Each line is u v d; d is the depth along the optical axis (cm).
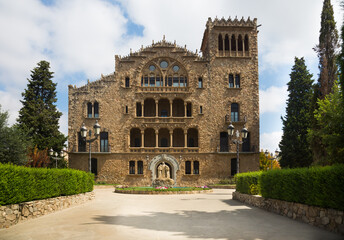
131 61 6656
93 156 6412
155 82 6625
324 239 1440
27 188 1983
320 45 3925
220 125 6544
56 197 2452
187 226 1770
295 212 2030
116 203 3036
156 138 6481
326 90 3753
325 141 2483
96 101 6550
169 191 4344
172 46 6712
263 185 2594
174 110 6894
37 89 6462
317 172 1750
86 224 1814
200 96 6606
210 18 6825
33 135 6003
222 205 2892
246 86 6669
